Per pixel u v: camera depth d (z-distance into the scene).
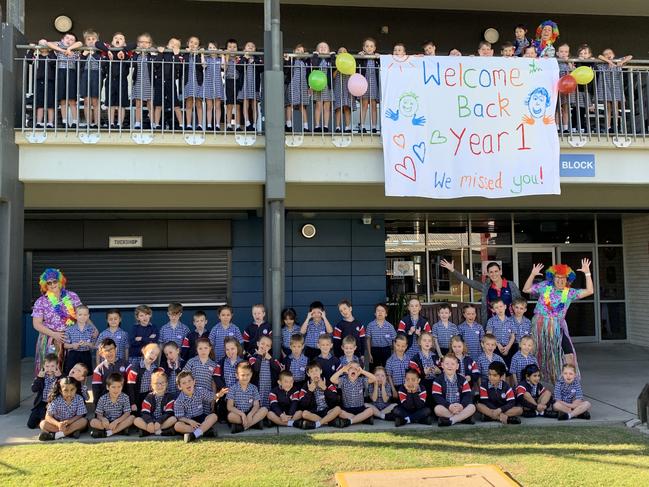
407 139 6.50
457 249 10.98
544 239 11.26
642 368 8.63
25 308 9.66
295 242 9.81
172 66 6.46
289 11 9.76
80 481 4.07
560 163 6.81
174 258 9.87
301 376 5.89
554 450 4.72
